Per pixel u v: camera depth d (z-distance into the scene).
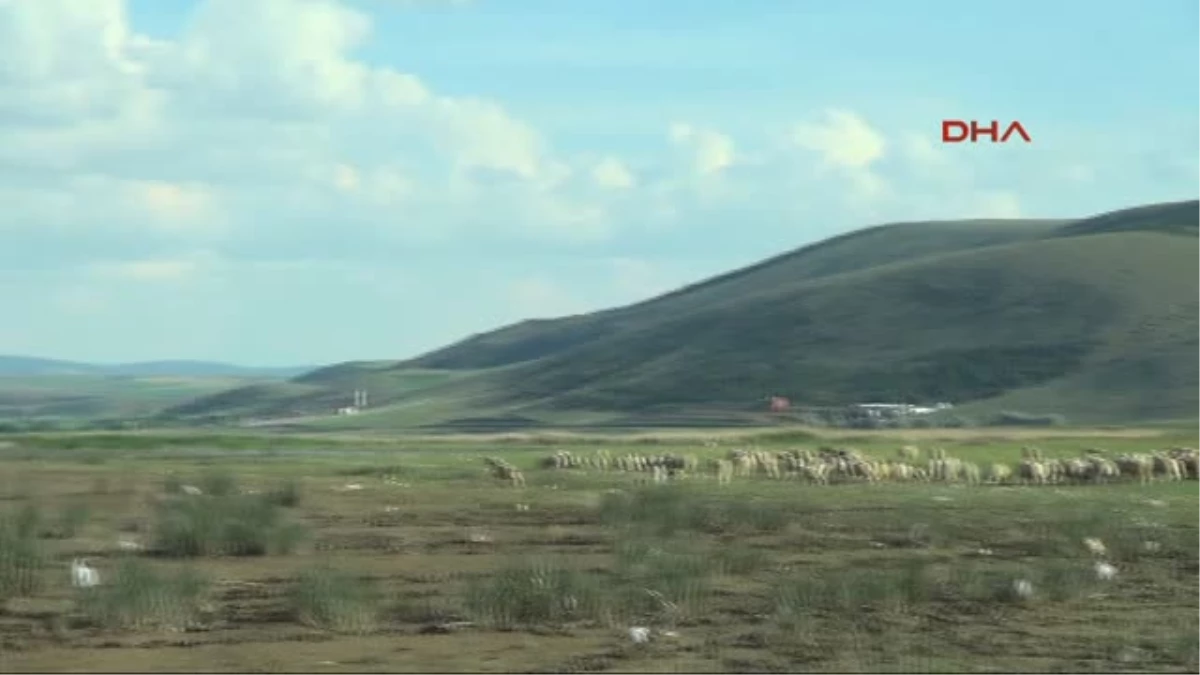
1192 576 117.75
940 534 150.50
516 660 77.19
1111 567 120.31
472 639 84.06
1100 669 75.44
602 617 91.38
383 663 76.00
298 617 91.31
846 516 176.75
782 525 159.88
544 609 91.69
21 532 132.12
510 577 97.12
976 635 86.81
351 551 132.25
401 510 182.12
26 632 85.69
